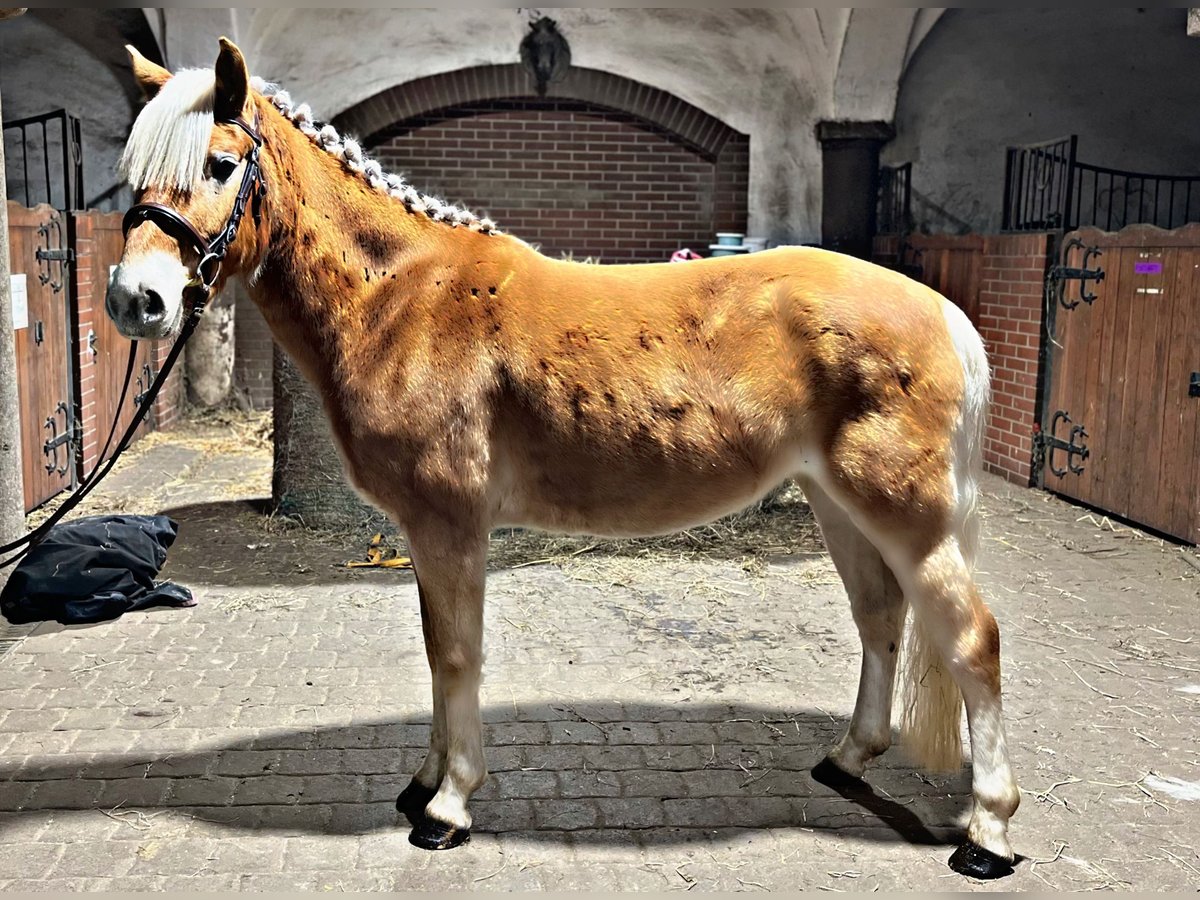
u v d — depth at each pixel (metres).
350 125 9.72
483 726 3.54
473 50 9.66
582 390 2.68
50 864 2.70
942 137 10.18
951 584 2.62
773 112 10.00
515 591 5.02
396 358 2.69
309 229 2.72
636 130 10.12
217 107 2.55
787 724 3.58
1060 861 2.73
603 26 9.69
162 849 2.77
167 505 6.55
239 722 3.55
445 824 2.79
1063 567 5.45
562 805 3.03
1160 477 6.06
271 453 8.20
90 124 9.27
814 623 4.61
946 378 2.65
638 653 4.24
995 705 2.65
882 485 2.60
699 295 2.73
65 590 4.50
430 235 2.79
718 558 5.58
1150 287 6.08
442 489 2.67
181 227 2.47
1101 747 3.39
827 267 2.73
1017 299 7.53
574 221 10.23
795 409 2.67
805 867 2.71
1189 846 2.81
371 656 4.18
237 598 4.87
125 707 3.65
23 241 6.00
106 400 7.57
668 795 3.09
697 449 2.68
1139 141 10.03
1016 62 9.95
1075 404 6.89
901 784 3.17
